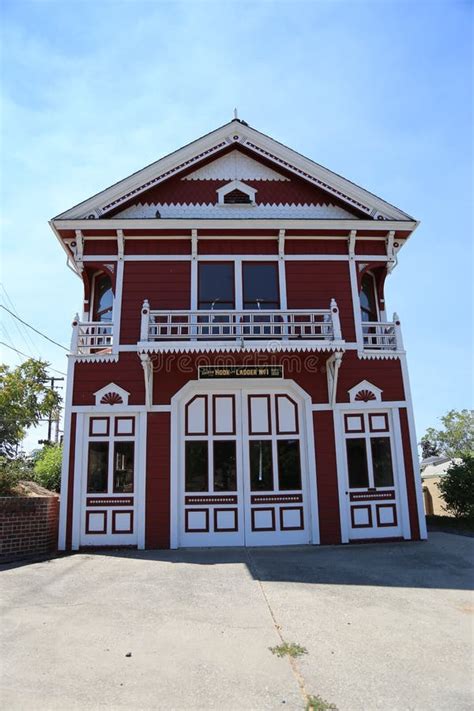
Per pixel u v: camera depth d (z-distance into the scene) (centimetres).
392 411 1308
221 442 1268
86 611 696
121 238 1364
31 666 516
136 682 484
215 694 461
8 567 993
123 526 1203
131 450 1248
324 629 628
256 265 1391
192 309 1339
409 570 948
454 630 631
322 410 1290
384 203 1420
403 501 1261
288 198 1477
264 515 1234
